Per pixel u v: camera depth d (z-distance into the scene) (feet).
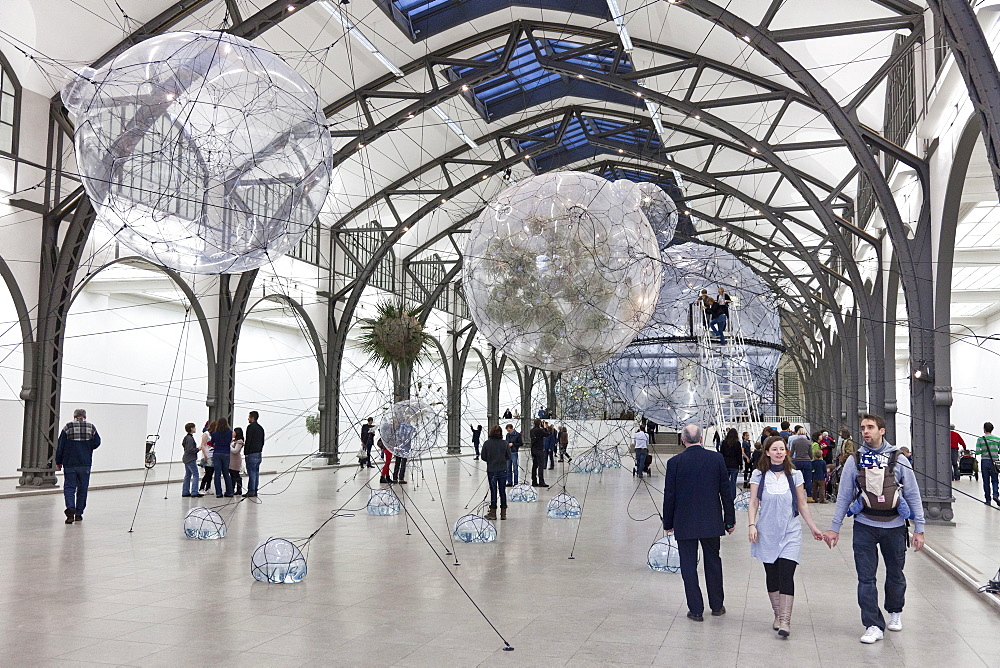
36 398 53.16
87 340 79.82
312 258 81.25
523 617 20.25
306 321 80.89
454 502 49.14
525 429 134.72
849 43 47.39
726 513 20.79
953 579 26.13
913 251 43.11
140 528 35.86
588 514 43.37
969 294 82.69
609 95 70.44
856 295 60.13
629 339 22.82
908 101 47.24
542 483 61.05
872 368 59.52
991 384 86.38
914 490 18.74
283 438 109.29
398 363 74.69
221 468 50.16
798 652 17.28
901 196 56.03
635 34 56.95
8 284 50.98
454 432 108.27
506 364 144.77
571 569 27.09
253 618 19.88
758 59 51.83
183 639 17.90
